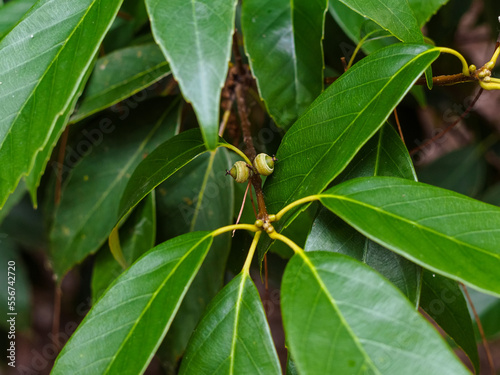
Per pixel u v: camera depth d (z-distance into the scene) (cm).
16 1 49
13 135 31
